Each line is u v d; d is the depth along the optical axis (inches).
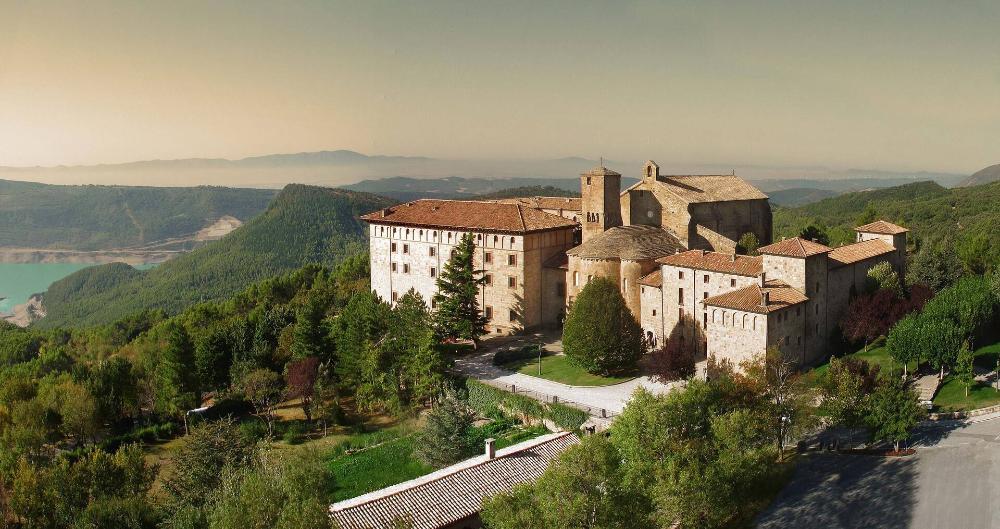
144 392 3959.2
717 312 3280.0
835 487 2377.0
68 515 2297.0
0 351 6899.6
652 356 3339.1
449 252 4626.0
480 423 3289.9
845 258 3676.2
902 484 2327.8
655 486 1909.4
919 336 3004.4
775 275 3417.8
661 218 4340.6
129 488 2466.8
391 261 5012.3
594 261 3949.3
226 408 3754.9
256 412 3740.2
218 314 6387.8
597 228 4328.3
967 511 2114.9
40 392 3742.6
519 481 2194.9
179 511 2118.6
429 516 2007.9
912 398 2566.4
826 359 3420.3
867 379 2743.6
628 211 4473.4
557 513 1526.8
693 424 2206.0
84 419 3440.0
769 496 2369.6
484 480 2188.7
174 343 3730.3
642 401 2204.7
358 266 6958.7
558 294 4392.2
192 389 3784.5
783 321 3189.0
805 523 2181.3
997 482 2252.7
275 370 4101.9
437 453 2827.3
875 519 2149.4
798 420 2591.0
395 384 3550.7
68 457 3243.1
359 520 1927.9
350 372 3754.9
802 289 3321.9
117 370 3809.1
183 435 3609.7
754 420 2316.7
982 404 2827.3
